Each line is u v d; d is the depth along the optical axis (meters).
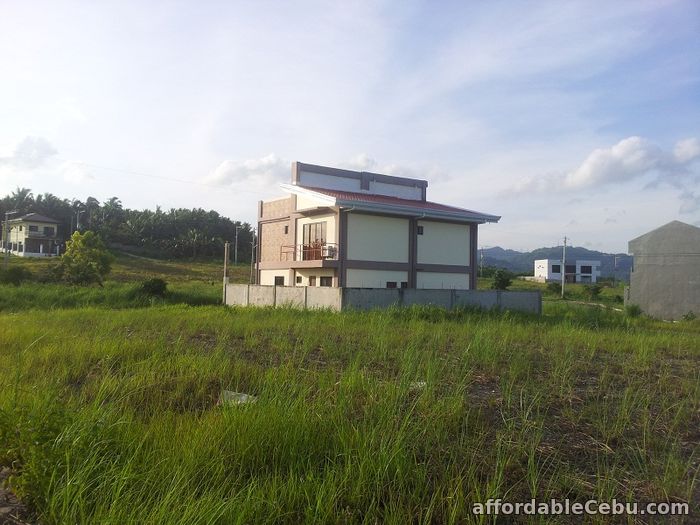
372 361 9.29
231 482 4.25
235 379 7.79
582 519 3.94
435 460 4.76
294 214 29.81
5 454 4.57
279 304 25.48
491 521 3.87
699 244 29.98
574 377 8.47
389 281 27.95
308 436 4.82
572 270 96.50
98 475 4.13
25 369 8.08
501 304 25.91
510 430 5.55
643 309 31.67
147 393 6.84
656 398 7.30
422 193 34.22
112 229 83.94
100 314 18.95
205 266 71.94
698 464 4.98
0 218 84.69
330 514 3.79
